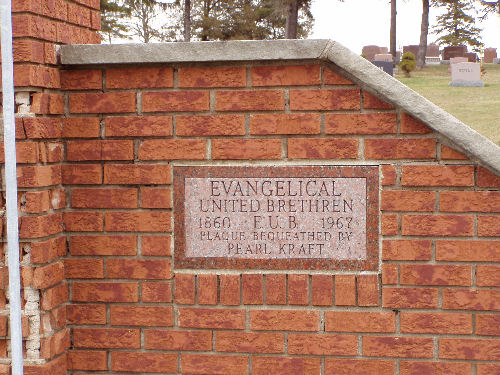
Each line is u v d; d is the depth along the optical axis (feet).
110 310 12.67
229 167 12.30
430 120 11.57
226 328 12.45
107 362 12.73
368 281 12.11
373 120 11.94
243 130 12.23
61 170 12.55
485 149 11.43
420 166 11.87
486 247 11.79
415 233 11.94
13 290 10.14
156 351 12.65
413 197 11.93
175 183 12.42
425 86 75.66
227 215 12.35
